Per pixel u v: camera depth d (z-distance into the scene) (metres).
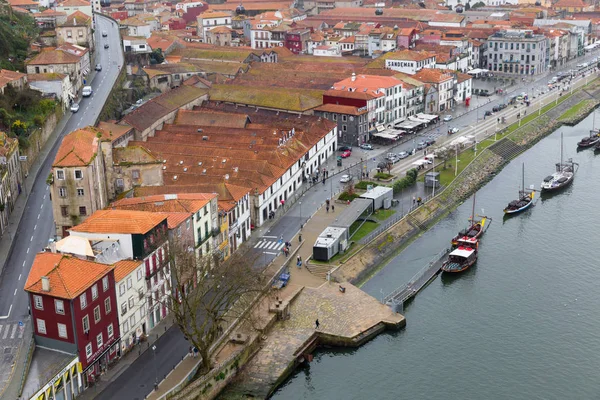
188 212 177.62
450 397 152.00
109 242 158.62
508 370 159.75
